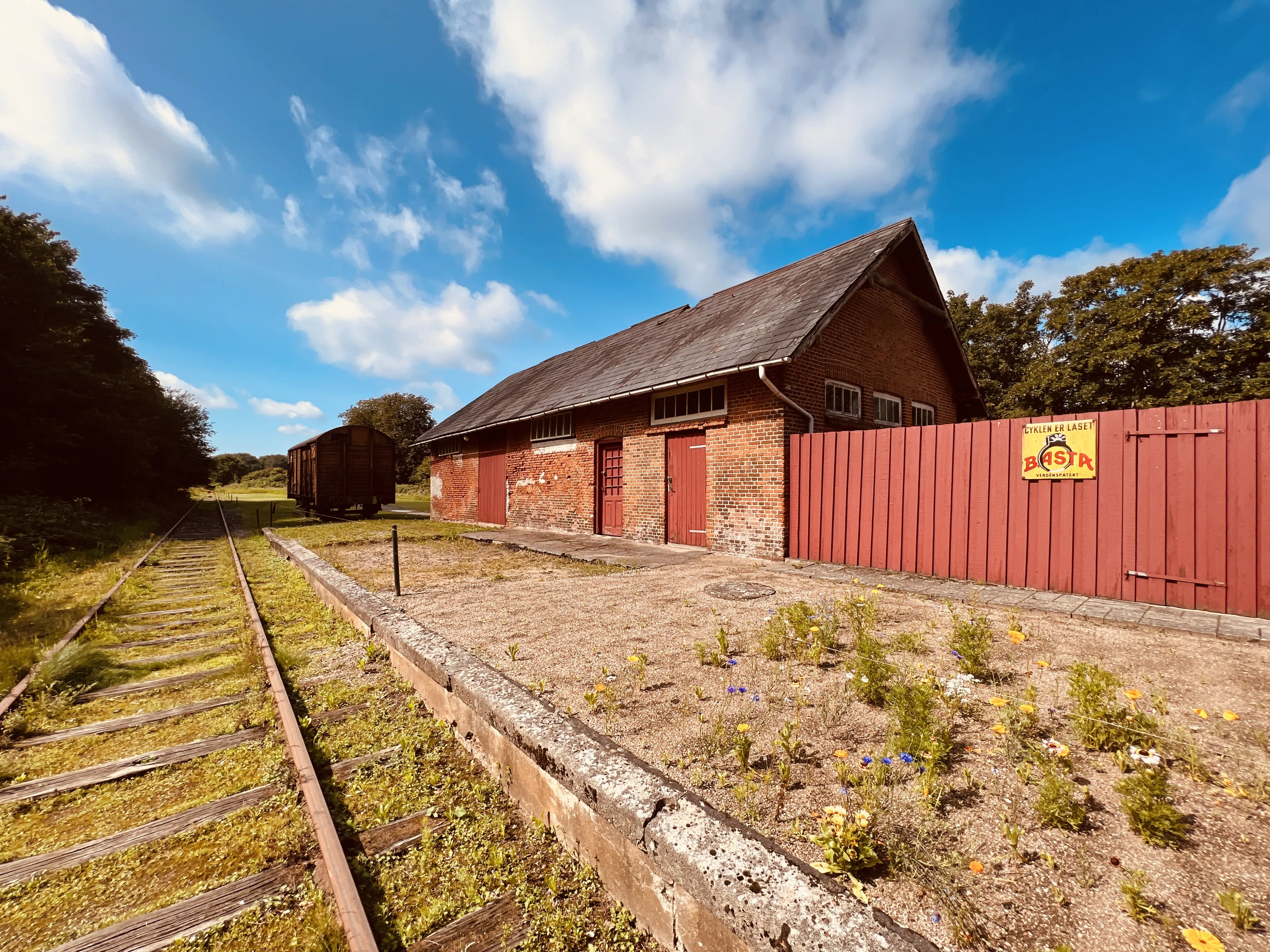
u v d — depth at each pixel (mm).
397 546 5637
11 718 3367
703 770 2209
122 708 3666
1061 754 2117
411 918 1888
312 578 7102
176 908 1938
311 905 1967
